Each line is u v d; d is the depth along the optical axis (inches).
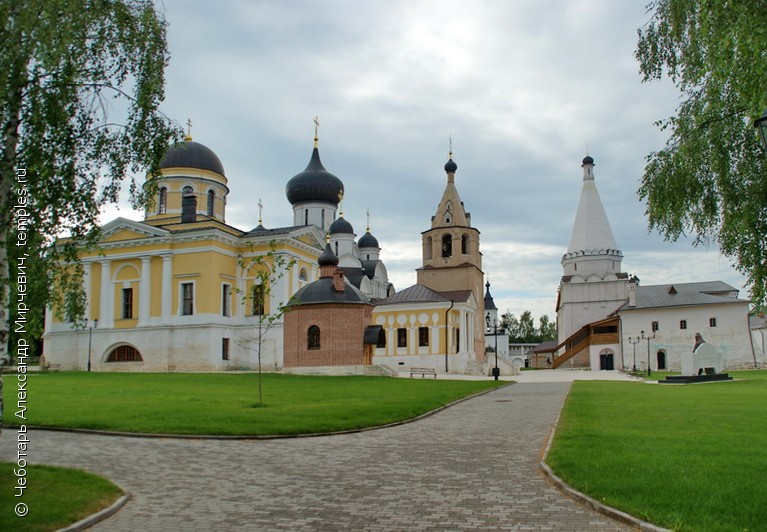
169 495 414.9
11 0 388.2
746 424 656.4
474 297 2578.7
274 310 2158.0
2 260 402.0
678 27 556.4
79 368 2201.0
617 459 462.0
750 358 2679.6
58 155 438.9
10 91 400.2
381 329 1768.0
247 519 360.2
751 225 508.4
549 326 6309.1
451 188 2659.9
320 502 393.4
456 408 942.4
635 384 1459.2
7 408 840.9
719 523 313.1
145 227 2164.1
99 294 2223.2
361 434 673.6
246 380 1443.2
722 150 528.1
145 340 2134.6
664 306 2824.8
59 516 348.8
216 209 2512.3
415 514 364.2
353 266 3191.4
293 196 3093.0
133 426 686.5
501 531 331.0
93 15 429.7
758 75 411.5
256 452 566.3
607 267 3277.6
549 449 523.5
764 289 509.4
